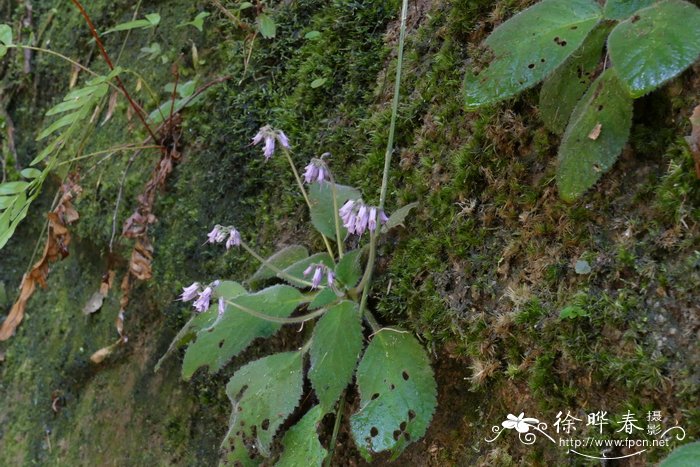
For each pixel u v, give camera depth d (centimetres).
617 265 43
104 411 74
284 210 63
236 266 65
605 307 43
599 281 44
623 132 43
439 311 50
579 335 43
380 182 56
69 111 89
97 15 90
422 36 57
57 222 72
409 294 51
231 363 63
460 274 50
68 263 85
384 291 53
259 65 69
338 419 52
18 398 84
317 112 63
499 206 49
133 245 75
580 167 43
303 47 66
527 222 48
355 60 62
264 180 65
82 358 78
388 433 46
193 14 78
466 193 51
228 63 72
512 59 45
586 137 43
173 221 71
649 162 44
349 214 48
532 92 49
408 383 47
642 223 43
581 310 43
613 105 43
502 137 49
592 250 45
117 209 76
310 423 51
